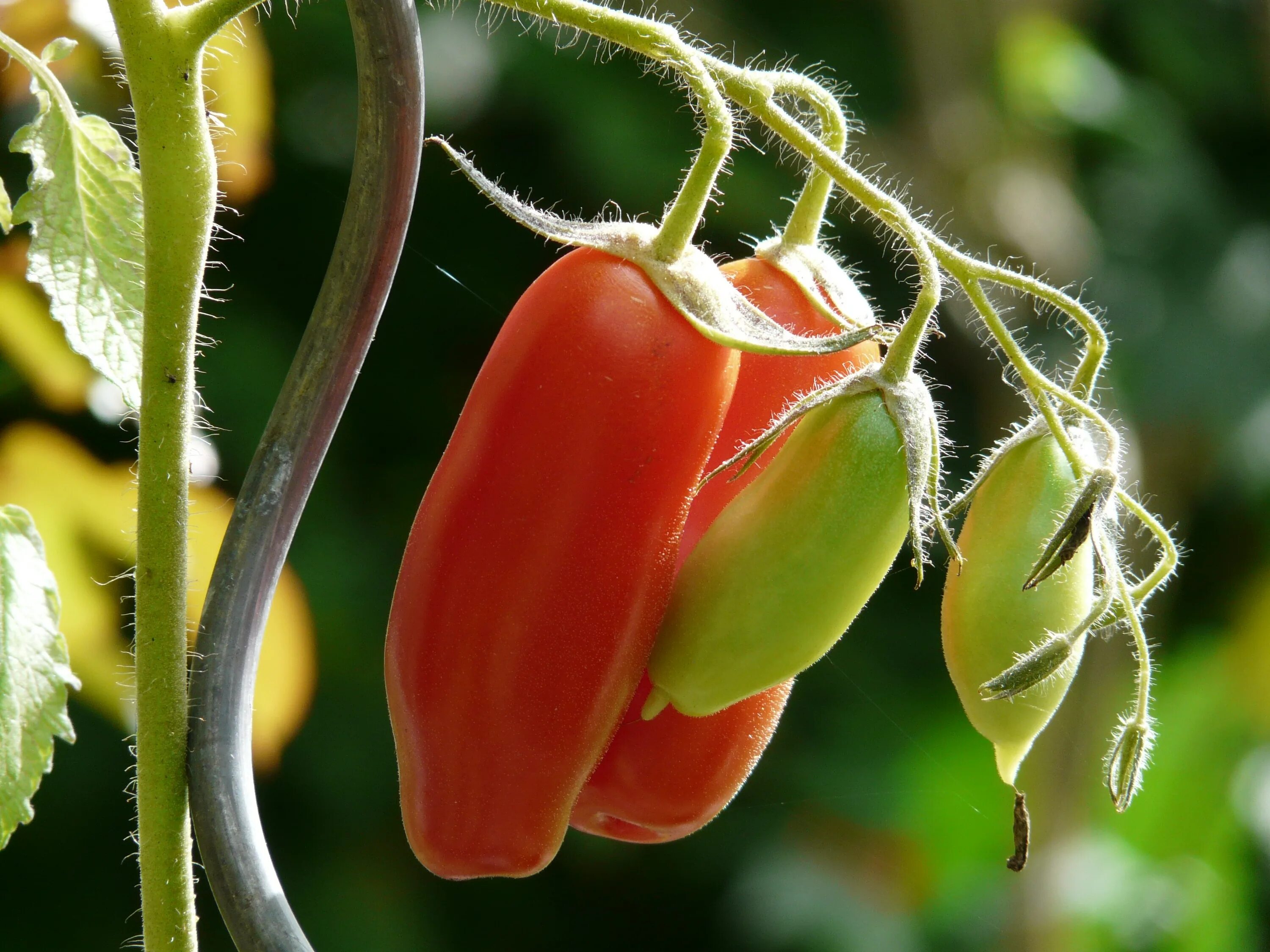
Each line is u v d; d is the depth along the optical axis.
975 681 0.60
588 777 0.61
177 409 0.58
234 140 0.73
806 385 0.62
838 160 0.58
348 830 1.97
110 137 0.61
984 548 0.60
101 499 0.72
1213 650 1.77
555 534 0.59
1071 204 1.93
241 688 0.59
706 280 0.59
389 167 0.59
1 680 0.60
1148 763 0.60
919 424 0.59
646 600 0.59
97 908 1.92
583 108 1.97
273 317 1.96
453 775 0.60
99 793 1.87
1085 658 1.62
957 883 1.70
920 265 0.59
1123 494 0.60
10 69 0.72
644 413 0.59
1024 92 1.91
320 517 1.99
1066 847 1.62
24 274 0.71
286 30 1.94
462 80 1.93
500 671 0.59
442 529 0.59
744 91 0.59
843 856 1.93
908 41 1.83
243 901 0.58
